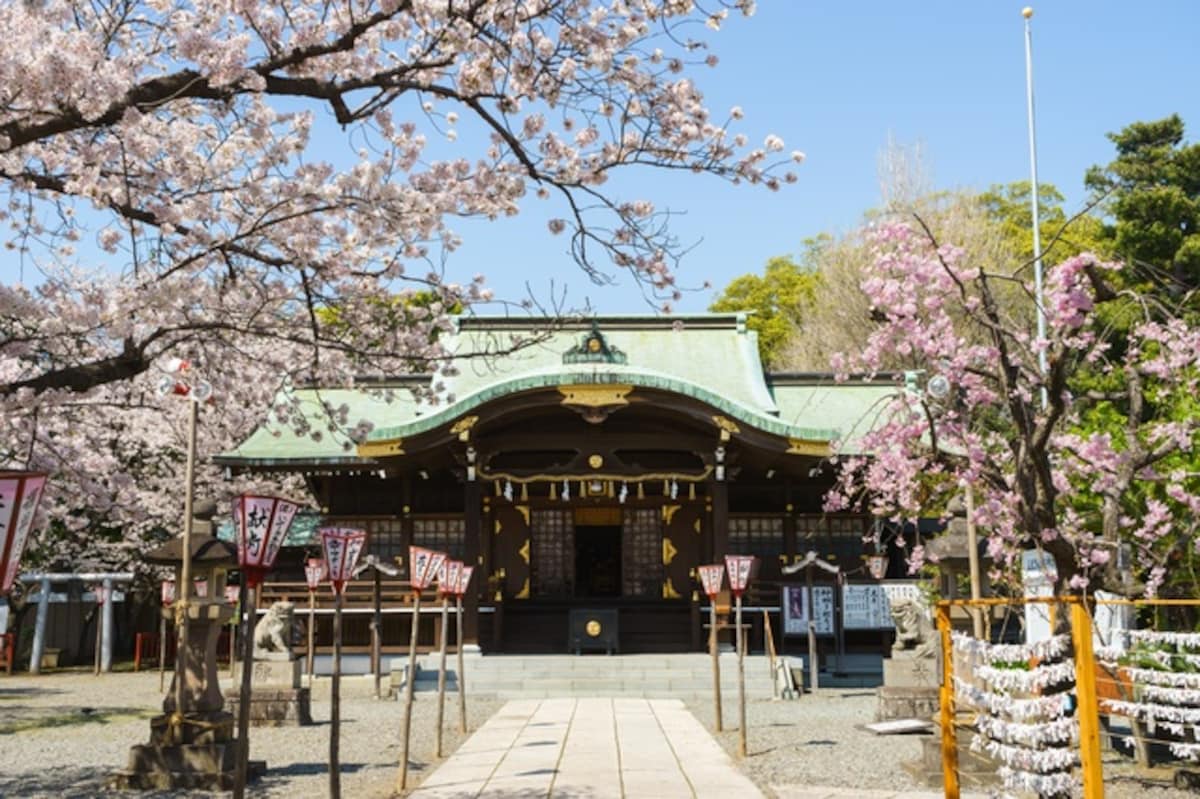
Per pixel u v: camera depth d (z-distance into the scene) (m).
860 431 28.58
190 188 10.30
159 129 10.01
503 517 28.92
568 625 28.00
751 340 32.12
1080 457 12.39
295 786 12.12
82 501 15.47
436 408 27.73
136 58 9.09
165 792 11.80
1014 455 10.10
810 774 12.48
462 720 16.62
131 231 9.96
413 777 12.59
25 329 10.20
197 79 8.32
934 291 11.29
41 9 7.97
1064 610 9.99
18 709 20.31
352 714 19.50
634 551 28.97
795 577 28.22
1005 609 14.81
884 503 16.23
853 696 22.16
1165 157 35.22
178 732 12.25
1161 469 12.99
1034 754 7.73
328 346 10.86
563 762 13.38
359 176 10.27
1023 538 11.75
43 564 30.97
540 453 28.95
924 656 17.53
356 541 10.57
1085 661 6.95
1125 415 15.98
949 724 9.18
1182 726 11.10
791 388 31.34
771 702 21.12
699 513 28.80
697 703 21.06
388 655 26.98
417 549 12.50
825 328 41.97
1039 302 10.53
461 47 9.07
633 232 10.12
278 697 17.64
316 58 9.82
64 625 34.25
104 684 26.11
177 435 26.88
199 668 12.62
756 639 27.19
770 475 27.84
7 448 13.18
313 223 10.74
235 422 18.23
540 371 25.30
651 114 9.70
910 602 18.11
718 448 25.28
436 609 26.89
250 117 10.37
